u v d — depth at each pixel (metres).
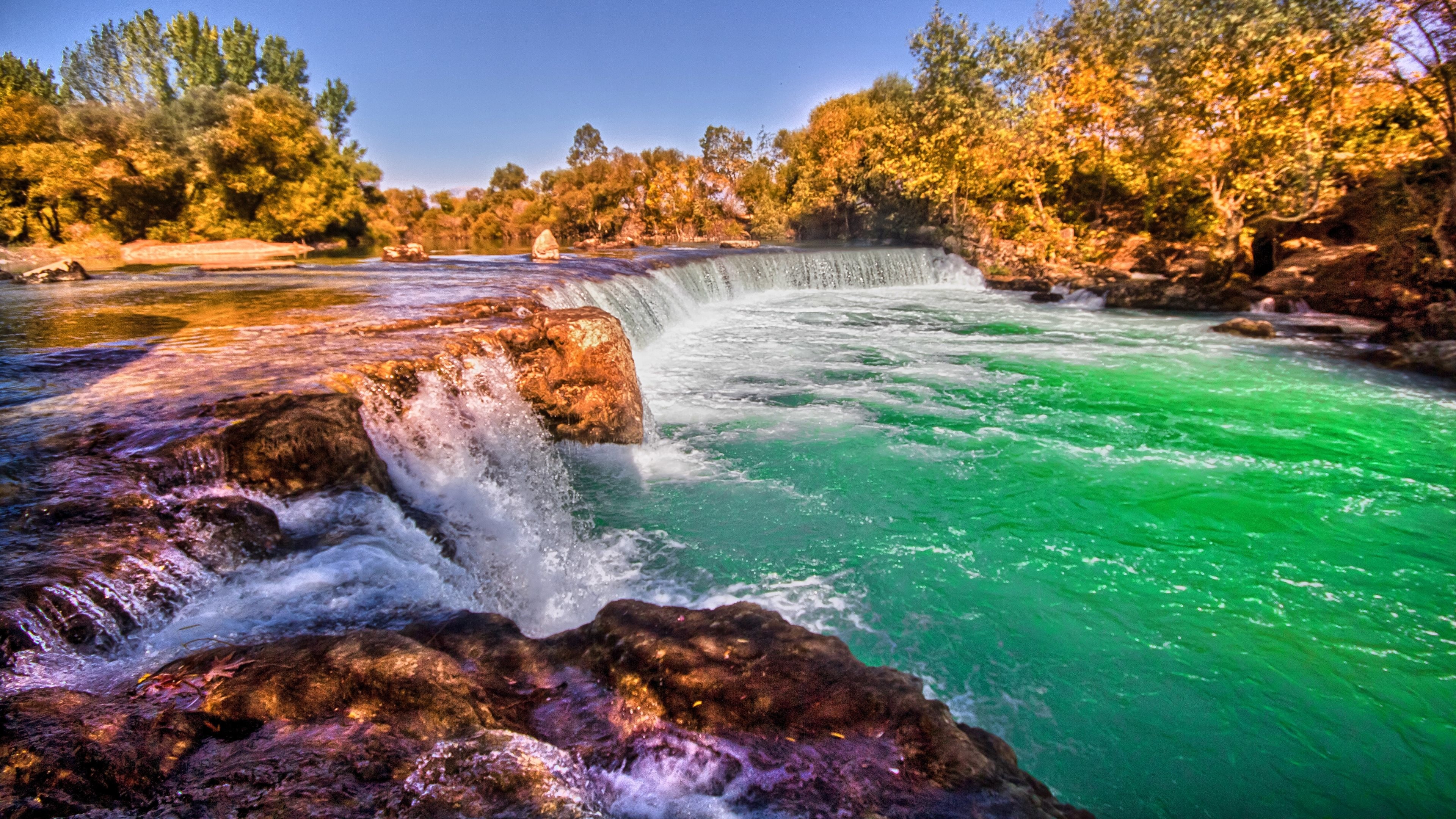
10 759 2.39
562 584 5.75
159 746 2.58
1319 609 5.52
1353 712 4.43
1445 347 12.84
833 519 7.11
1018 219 31.59
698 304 21.59
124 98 48.34
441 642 3.61
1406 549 6.44
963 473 8.25
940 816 2.60
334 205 43.00
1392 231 19.61
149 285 14.64
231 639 3.48
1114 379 12.71
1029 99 30.27
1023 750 4.12
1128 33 29.25
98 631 3.30
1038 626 5.34
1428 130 19.75
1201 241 27.03
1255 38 21.53
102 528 3.93
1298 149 20.81
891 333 17.58
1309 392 11.66
